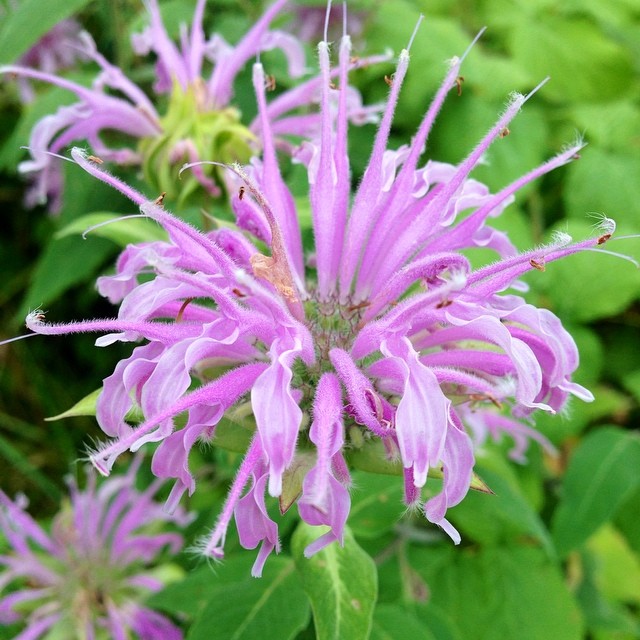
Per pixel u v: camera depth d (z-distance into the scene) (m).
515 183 0.07
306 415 0.06
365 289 0.07
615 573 0.13
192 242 0.06
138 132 0.10
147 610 0.12
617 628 0.12
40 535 0.12
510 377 0.06
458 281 0.05
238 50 0.11
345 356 0.06
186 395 0.05
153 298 0.06
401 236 0.07
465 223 0.07
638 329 0.15
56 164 0.12
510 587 0.11
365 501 0.08
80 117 0.10
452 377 0.06
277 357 0.05
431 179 0.07
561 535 0.12
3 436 0.17
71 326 0.06
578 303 0.14
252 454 0.05
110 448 0.05
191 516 0.12
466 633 0.11
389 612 0.09
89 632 0.11
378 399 0.06
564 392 0.06
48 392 0.17
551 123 0.16
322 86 0.07
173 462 0.06
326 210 0.07
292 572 0.08
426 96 0.14
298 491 0.06
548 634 0.11
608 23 0.17
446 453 0.05
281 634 0.07
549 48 0.16
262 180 0.07
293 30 0.15
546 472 0.14
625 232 0.14
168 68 0.11
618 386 0.15
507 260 0.06
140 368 0.06
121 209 0.12
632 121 0.16
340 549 0.07
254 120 0.10
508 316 0.06
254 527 0.05
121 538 0.12
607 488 0.12
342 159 0.07
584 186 0.15
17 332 0.17
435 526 0.12
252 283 0.05
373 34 0.14
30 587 0.12
